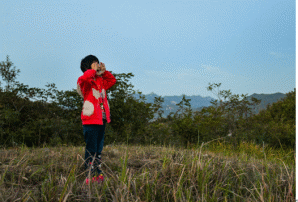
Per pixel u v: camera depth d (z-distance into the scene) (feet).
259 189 8.48
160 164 11.28
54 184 8.52
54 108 26.76
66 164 11.59
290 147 23.20
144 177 8.86
